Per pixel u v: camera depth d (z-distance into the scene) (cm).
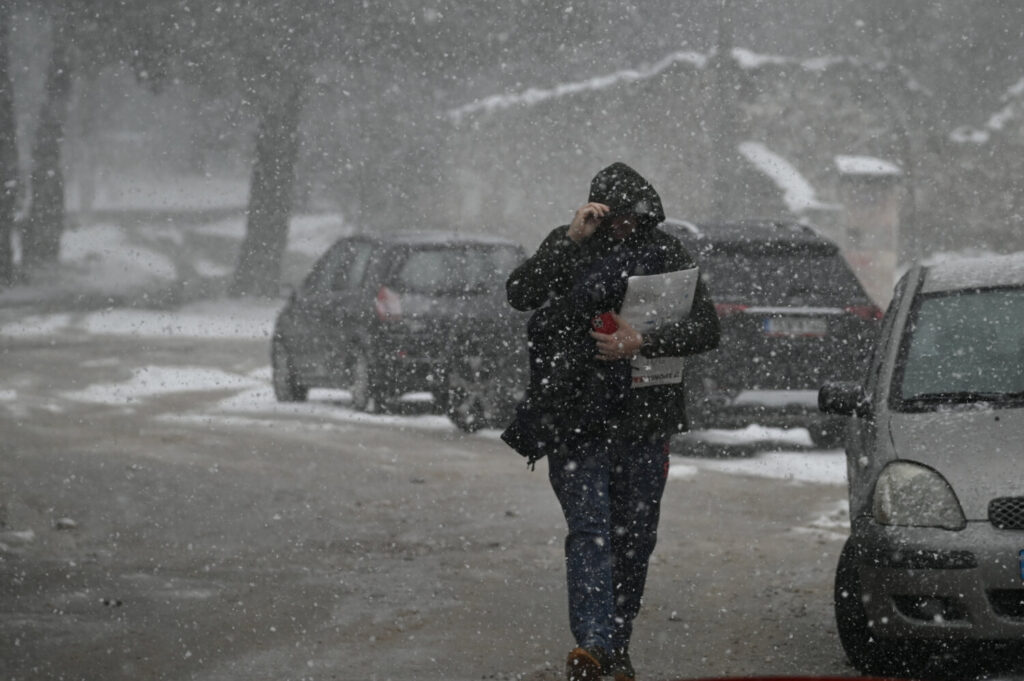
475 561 1598
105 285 9356
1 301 8069
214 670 1143
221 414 2970
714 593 1452
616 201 1077
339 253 3177
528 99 7731
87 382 3684
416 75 7288
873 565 1107
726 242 2467
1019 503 1085
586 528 1057
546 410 1070
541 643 1242
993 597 1077
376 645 1229
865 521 1130
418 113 7750
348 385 3041
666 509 1955
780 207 7031
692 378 2402
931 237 7444
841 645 1230
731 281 2425
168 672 1134
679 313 1076
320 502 1941
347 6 6800
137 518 1797
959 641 1083
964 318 1298
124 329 6531
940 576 1079
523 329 2683
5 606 1334
